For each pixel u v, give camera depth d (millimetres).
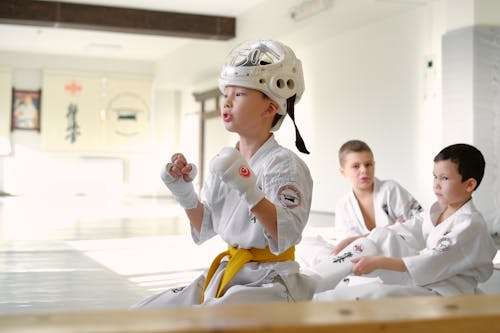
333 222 7480
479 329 904
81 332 792
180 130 14852
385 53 7660
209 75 12562
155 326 819
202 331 812
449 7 6352
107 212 9211
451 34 6297
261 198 1609
